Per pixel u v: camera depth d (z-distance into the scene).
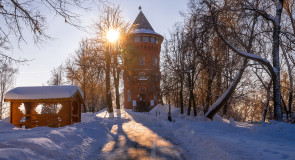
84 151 8.04
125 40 28.81
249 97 30.16
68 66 38.59
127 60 28.44
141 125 19.66
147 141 10.80
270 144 7.54
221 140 8.37
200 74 28.25
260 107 41.12
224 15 16.50
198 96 33.28
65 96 16.22
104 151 8.48
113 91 48.16
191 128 13.99
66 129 10.48
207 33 16.48
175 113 30.23
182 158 7.28
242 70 20.94
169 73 30.67
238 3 15.45
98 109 60.41
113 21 27.47
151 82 43.41
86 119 22.91
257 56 15.59
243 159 5.22
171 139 11.48
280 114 15.03
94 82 30.11
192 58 23.92
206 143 8.27
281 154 5.68
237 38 18.05
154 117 30.22
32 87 16.92
